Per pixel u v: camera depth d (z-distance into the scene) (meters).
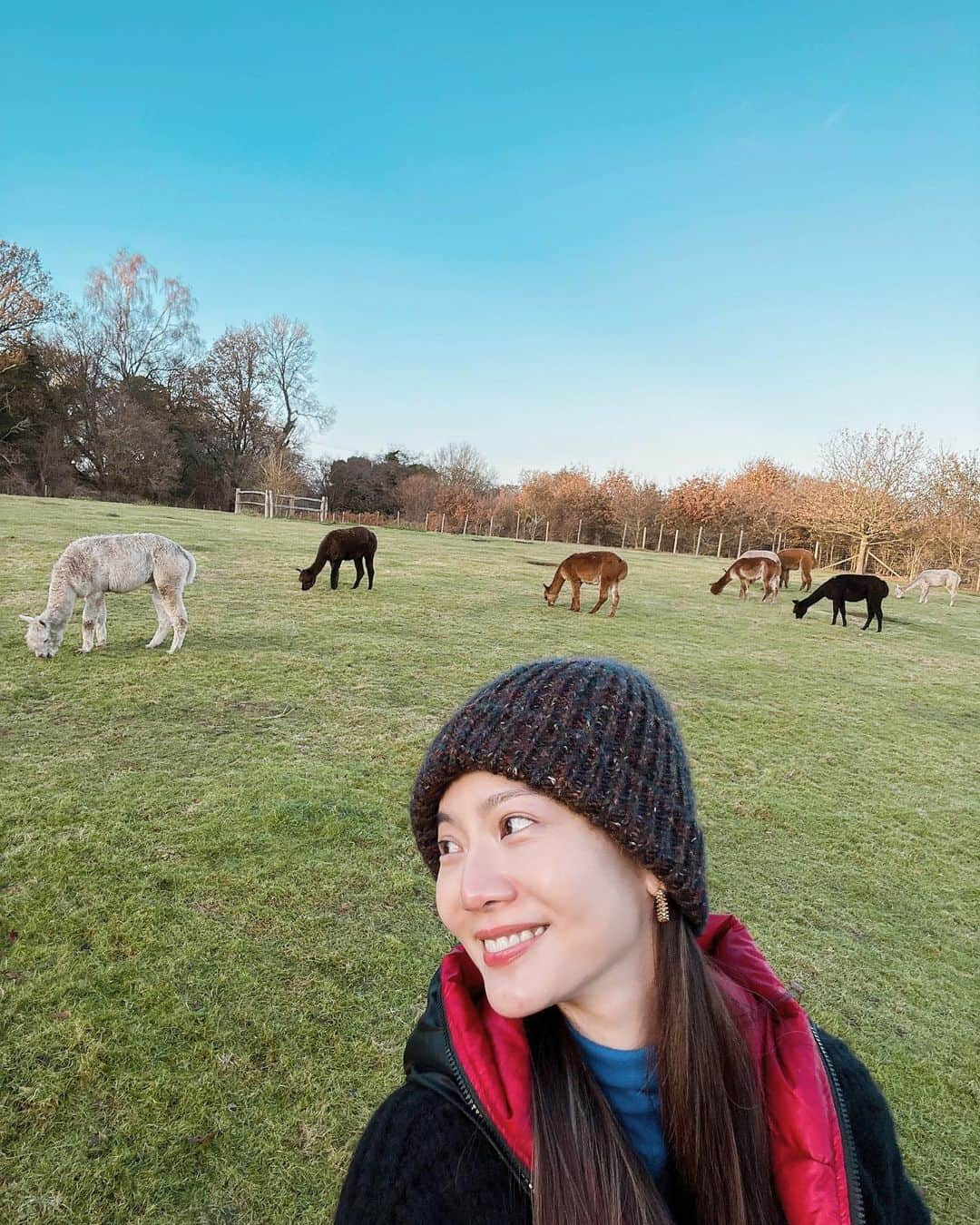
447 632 11.02
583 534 47.31
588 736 0.87
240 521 28.77
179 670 7.63
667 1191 0.90
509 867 0.83
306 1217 1.98
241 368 47.84
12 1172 2.02
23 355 35.47
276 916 3.38
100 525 19.84
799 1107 0.92
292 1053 2.55
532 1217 0.80
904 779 6.49
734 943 1.17
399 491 51.12
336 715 6.64
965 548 30.47
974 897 4.45
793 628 14.70
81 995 2.73
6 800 4.31
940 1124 2.59
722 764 6.39
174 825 4.14
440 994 0.97
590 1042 0.91
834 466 32.94
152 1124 2.21
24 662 7.48
